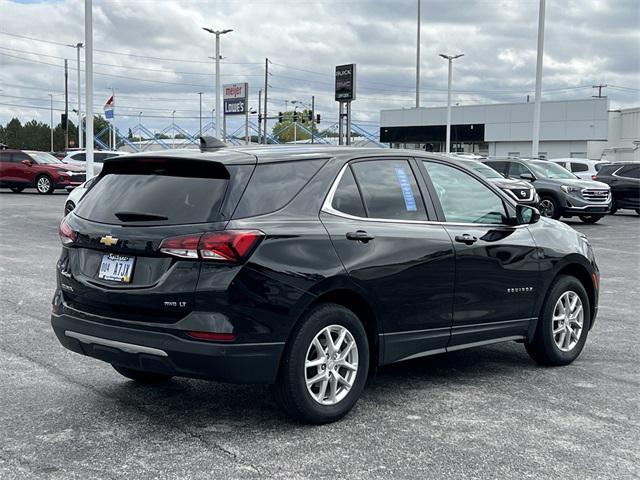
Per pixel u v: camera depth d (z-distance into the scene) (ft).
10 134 507.30
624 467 14.03
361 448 14.76
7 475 13.34
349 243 16.21
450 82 166.91
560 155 197.16
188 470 13.61
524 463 14.14
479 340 19.11
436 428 15.99
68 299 16.56
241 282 14.57
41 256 43.27
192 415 16.70
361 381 16.55
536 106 108.99
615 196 86.69
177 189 15.64
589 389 19.10
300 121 306.76
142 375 18.94
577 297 21.57
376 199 17.28
